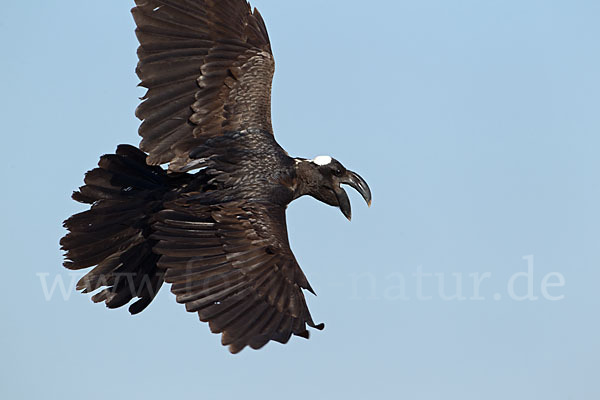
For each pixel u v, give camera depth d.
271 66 13.92
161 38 13.59
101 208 13.47
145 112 13.45
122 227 13.45
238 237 11.86
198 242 11.78
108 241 13.42
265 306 11.30
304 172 13.21
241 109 13.52
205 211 12.23
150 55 13.55
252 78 13.73
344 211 13.34
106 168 13.57
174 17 13.66
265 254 11.74
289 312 11.32
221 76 13.64
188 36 13.68
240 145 13.14
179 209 12.19
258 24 14.06
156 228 11.93
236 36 13.87
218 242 11.79
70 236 13.38
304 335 11.16
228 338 10.91
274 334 11.05
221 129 13.40
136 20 13.56
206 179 12.94
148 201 13.49
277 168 13.01
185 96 13.52
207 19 13.76
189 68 13.61
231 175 12.80
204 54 13.68
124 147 13.62
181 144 13.35
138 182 13.59
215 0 13.80
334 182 13.31
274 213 12.41
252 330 11.03
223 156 12.95
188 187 13.05
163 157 13.31
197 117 13.42
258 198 12.59
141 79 13.49
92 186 13.54
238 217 12.11
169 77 13.54
